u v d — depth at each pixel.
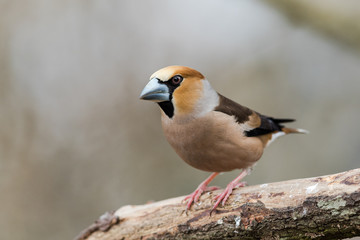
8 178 11.62
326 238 5.64
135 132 12.37
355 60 13.05
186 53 13.13
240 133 7.36
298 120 12.92
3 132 11.90
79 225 11.57
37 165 11.86
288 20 12.77
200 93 7.18
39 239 11.37
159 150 12.27
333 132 12.67
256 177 12.02
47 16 12.66
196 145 7.25
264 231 6.01
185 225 6.62
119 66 12.73
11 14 12.49
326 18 12.34
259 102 13.12
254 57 13.39
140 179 12.02
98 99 12.56
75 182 11.93
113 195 11.88
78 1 12.70
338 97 13.02
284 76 13.30
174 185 11.89
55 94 12.45
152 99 7.07
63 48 12.67
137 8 12.87
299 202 5.70
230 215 6.27
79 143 12.22
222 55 13.33
